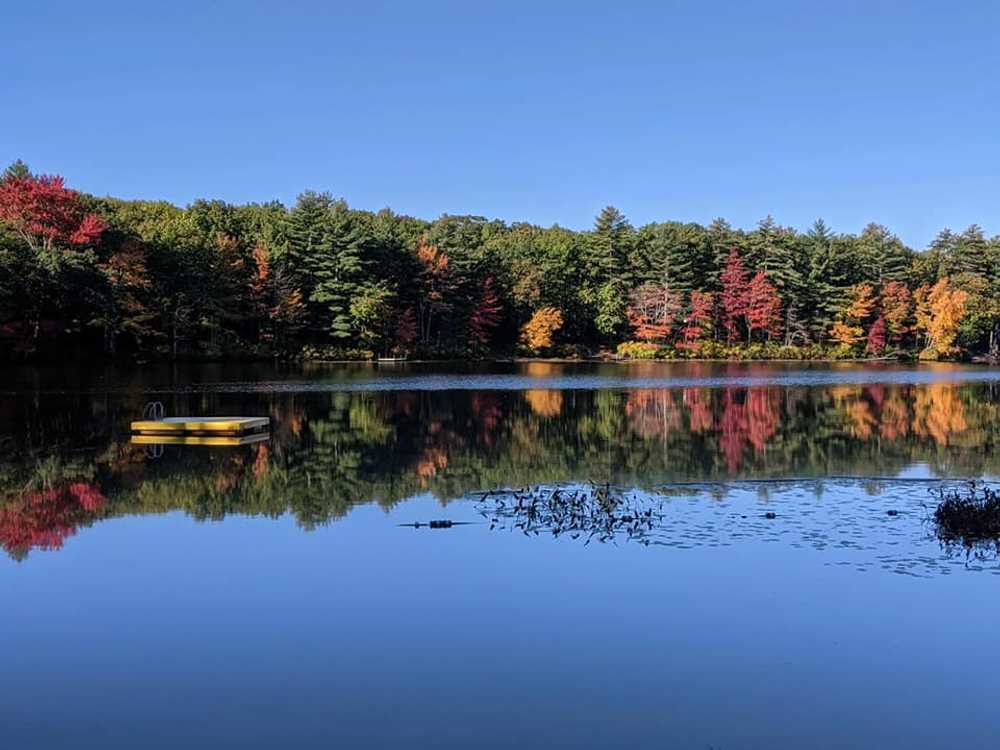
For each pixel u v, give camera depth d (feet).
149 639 22.44
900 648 21.40
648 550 30.22
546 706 18.54
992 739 17.06
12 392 105.09
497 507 38.17
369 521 35.42
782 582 26.50
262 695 19.16
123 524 35.17
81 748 16.90
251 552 30.63
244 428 65.26
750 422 74.74
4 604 25.22
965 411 85.40
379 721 17.93
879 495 40.19
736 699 18.80
